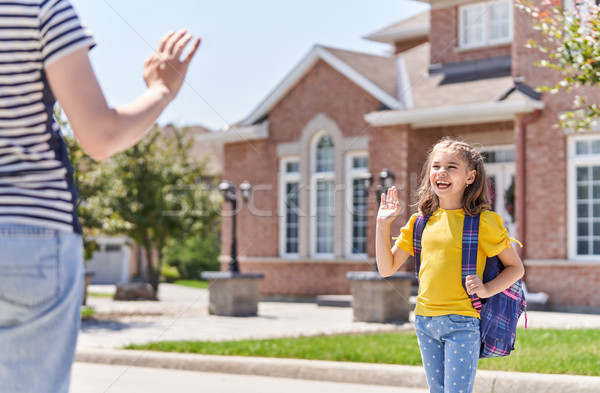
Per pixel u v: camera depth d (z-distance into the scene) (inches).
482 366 222.5
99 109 59.5
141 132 63.1
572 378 200.1
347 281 490.9
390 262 127.0
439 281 120.0
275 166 475.2
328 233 493.7
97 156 61.6
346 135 458.9
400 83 474.9
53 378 59.7
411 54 496.7
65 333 60.2
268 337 312.8
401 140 475.2
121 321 391.2
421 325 122.9
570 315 396.2
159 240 573.9
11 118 58.6
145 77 65.6
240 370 257.4
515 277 119.6
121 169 555.5
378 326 355.6
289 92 441.7
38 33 58.8
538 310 434.3
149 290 534.6
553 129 445.7
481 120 486.3
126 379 241.3
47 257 58.3
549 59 445.7
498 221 120.5
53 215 59.2
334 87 445.1
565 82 232.5
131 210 548.4
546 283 443.5
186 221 575.2
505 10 481.7
